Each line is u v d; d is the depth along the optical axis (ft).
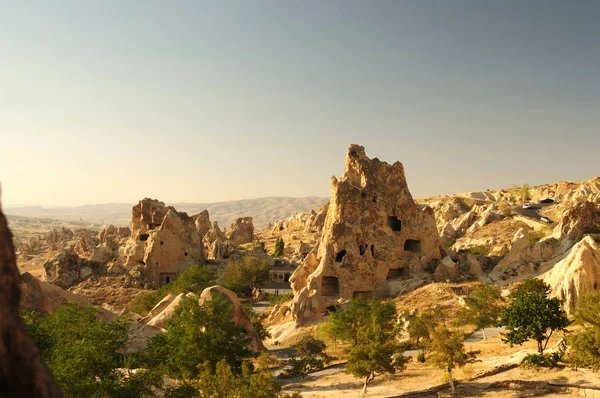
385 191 301.84
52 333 104.78
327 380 163.12
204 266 380.37
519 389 129.59
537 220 405.59
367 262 285.23
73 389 88.53
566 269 213.66
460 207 515.50
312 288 271.90
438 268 276.82
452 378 138.31
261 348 191.93
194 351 135.74
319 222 650.02
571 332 154.71
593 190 497.46
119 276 386.93
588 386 120.88
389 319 204.54
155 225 419.33
